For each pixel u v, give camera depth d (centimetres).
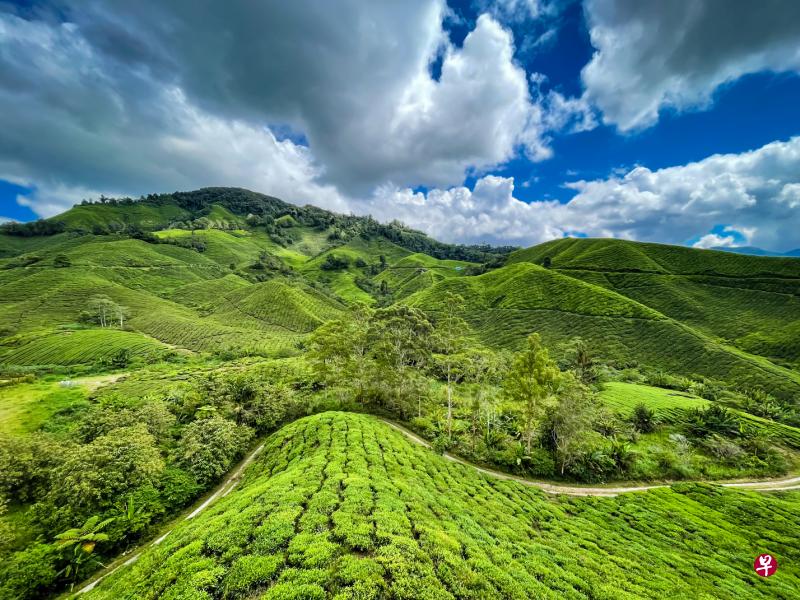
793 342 10812
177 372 8744
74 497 3123
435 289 19875
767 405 7588
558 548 2669
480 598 1631
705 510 3906
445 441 5034
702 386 8781
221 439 4394
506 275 18912
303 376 7500
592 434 5728
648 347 11694
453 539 2116
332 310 19638
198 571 1711
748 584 2639
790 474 5331
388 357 6400
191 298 19438
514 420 5947
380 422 5388
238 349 11925
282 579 1580
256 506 2308
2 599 2458
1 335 11888
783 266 15138
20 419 5622
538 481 4675
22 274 17738
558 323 13938
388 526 2075
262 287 19638
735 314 13262
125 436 3822
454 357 5769
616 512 3775
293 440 4378
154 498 3469
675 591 2295
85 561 2794
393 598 1507
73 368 9169
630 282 16650
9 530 2847
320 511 2234
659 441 6072
